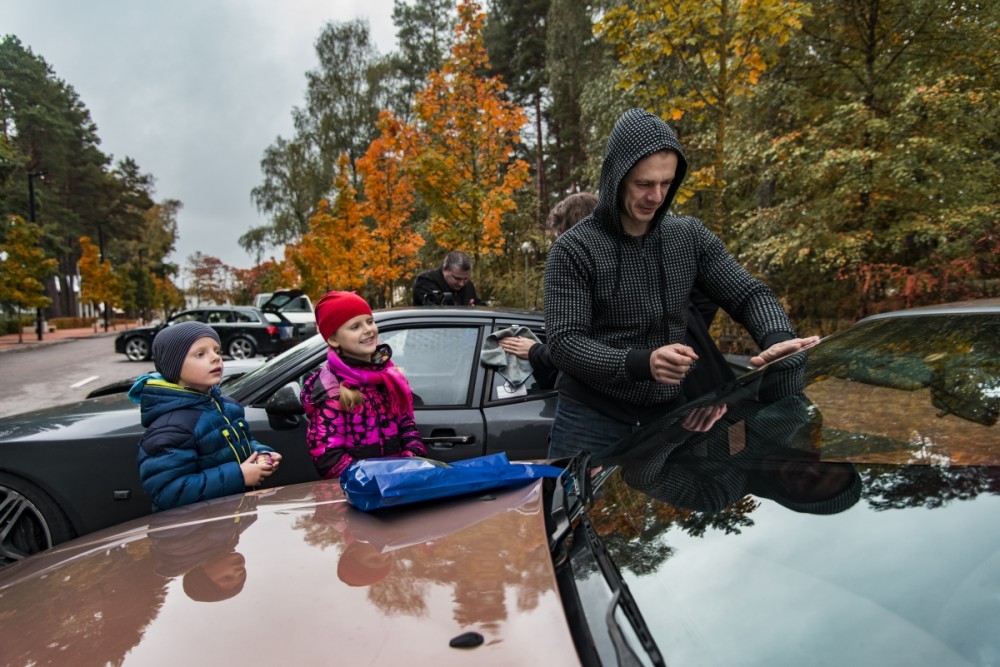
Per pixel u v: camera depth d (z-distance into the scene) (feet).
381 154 52.39
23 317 123.34
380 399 7.54
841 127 25.99
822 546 3.03
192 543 4.32
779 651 2.49
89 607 3.56
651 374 5.57
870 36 29.04
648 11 19.24
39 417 10.11
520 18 96.99
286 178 121.39
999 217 23.57
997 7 26.30
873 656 2.38
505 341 8.49
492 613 3.05
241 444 7.48
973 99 23.81
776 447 4.25
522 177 35.96
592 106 47.62
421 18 114.73
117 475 9.21
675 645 2.64
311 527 4.41
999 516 2.91
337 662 2.77
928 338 5.25
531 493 4.77
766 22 18.16
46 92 161.38
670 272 6.66
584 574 3.34
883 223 28.22
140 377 7.08
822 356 5.77
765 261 30.12
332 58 112.37
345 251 70.18
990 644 2.34
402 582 3.42
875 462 3.65
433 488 4.67
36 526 9.09
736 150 28.76
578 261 6.53
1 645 3.34
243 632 3.06
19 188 130.00
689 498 3.91
